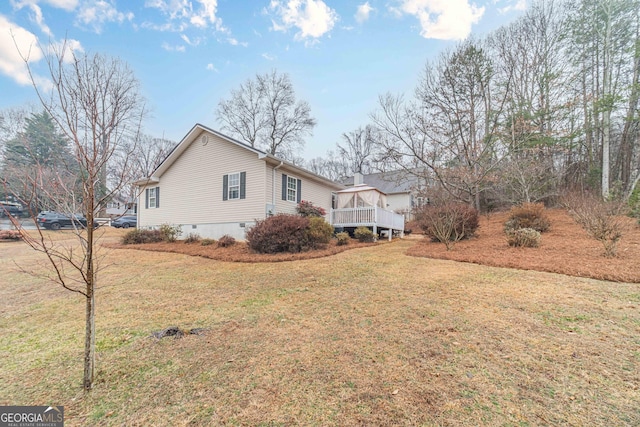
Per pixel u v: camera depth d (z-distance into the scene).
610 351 2.85
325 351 3.04
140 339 3.46
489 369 2.62
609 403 2.13
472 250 8.46
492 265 6.71
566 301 4.21
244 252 9.73
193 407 2.23
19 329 3.93
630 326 3.36
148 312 4.43
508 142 15.44
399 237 15.85
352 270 6.88
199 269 7.66
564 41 17.28
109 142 2.79
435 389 2.35
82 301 5.12
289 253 9.38
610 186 16.08
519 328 3.43
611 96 15.37
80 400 2.36
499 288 4.96
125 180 3.07
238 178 12.89
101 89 2.84
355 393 2.33
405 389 2.36
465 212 10.70
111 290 5.75
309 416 2.09
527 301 4.29
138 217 16.83
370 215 13.56
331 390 2.38
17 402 2.36
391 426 1.97
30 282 6.61
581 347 2.95
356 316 4.00
